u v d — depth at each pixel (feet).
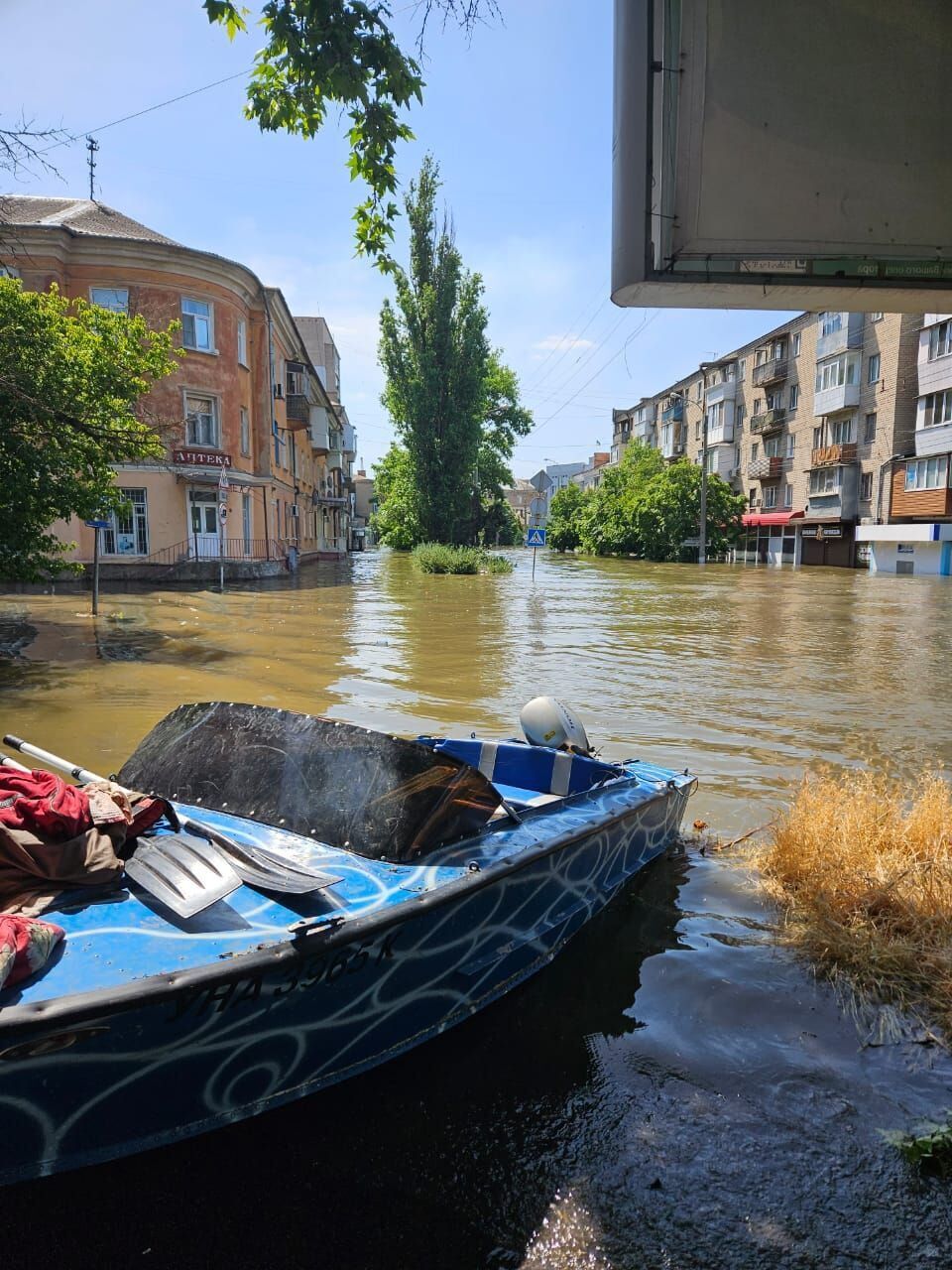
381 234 15.14
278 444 110.11
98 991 6.96
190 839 9.86
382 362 143.33
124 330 45.65
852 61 10.55
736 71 10.44
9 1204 7.59
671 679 35.06
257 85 13.70
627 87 10.57
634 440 196.24
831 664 39.47
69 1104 7.14
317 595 73.46
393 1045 9.53
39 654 37.83
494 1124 8.77
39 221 81.61
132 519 81.92
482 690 31.65
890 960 12.14
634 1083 9.48
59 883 8.82
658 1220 7.61
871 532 121.49
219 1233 7.36
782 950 12.62
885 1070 9.87
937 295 11.29
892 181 10.80
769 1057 10.03
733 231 10.72
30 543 41.93
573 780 15.79
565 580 101.24
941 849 15.06
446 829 10.82
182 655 38.34
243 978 7.63
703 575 114.11
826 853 14.85
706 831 17.61
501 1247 7.30
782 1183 8.08
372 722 25.94
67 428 41.19
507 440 184.03
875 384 125.49
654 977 11.74
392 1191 7.88
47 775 10.20
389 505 177.88
